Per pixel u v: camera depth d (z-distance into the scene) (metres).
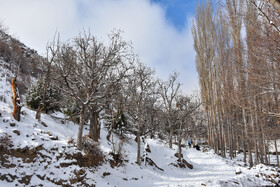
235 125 22.16
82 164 9.91
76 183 8.23
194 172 16.97
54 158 8.91
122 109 17.16
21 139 8.83
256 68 9.23
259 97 11.45
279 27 6.38
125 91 16.56
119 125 21.34
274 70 8.47
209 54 28.36
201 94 30.14
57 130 13.36
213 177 14.58
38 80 17.14
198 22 29.64
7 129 9.04
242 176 12.03
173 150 22.77
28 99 16.64
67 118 17.56
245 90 11.44
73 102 17.17
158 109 23.73
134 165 14.63
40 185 7.30
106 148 14.37
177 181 13.08
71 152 9.73
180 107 21.30
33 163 8.10
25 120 11.58
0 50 29.69
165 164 18.11
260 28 7.70
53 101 16.94
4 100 16.92
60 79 11.69
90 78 11.25
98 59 11.68
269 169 12.98
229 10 8.25
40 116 13.53
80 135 10.73
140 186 11.11
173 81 22.59
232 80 14.39
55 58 12.04
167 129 26.91
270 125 14.73
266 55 8.18
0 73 24.50
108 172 11.10
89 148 11.78
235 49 11.20
